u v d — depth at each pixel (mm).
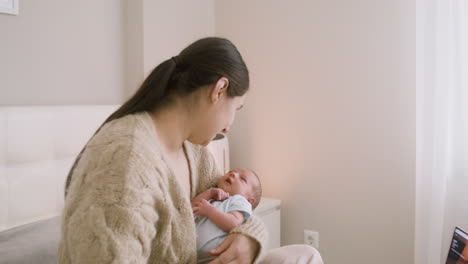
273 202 2434
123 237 764
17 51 1821
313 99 2422
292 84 2488
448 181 1987
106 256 744
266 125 2598
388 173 2209
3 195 1557
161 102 1009
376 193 2248
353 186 2314
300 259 1260
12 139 1594
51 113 1755
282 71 2521
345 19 2297
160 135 1007
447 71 1915
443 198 1950
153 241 888
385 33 2188
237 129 2719
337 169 2359
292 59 2480
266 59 2578
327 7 2350
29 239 1348
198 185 1390
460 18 1925
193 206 1275
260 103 2613
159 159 896
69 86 2043
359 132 2283
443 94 1923
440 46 1925
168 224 876
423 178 2002
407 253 2176
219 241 1195
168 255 916
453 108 1962
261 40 2592
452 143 1973
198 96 997
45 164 1722
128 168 807
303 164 2473
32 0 1867
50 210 1733
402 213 2180
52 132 1751
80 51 2088
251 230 1125
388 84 2189
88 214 760
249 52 2643
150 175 841
